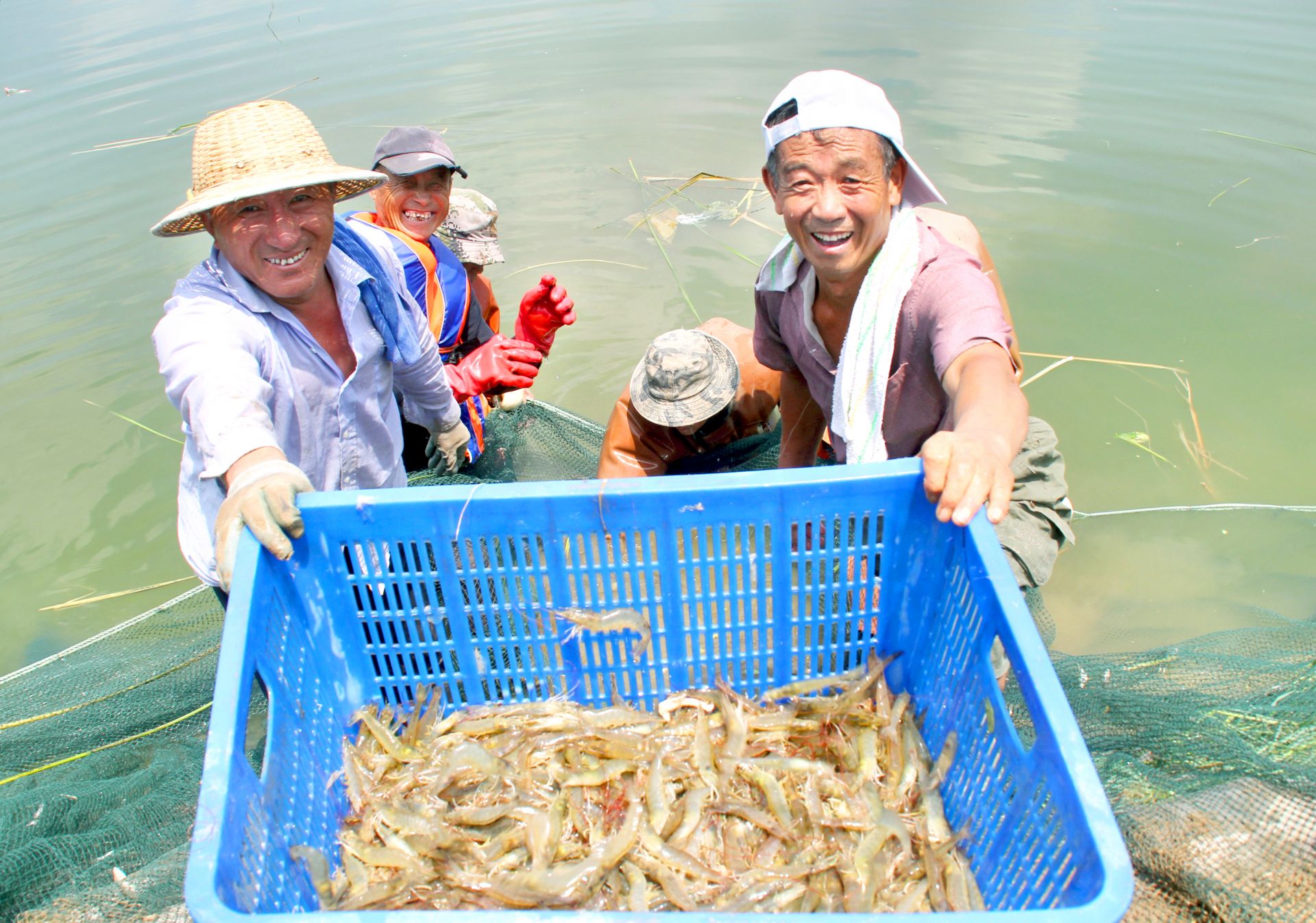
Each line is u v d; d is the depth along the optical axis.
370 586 2.29
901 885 2.02
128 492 4.64
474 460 4.34
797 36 9.39
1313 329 4.95
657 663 2.45
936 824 2.09
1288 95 7.24
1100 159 6.63
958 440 1.97
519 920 1.42
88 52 10.27
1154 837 2.35
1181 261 5.59
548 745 2.32
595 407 4.99
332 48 9.88
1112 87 7.68
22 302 5.87
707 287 5.86
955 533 2.12
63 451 4.85
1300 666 2.93
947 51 8.59
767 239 6.32
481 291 5.09
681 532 2.51
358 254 2.78
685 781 2.25
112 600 4.07
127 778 2.94
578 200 6.86
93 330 5.64
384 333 2.88
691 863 2.06
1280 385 4.64
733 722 2.32
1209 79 7.63
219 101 8.39
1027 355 4.96
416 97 8.44
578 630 2.38
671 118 7.89
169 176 7.25
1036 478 3.16
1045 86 7.74
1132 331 5.08
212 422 2.18
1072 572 3.76
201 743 3.17
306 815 2.06
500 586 2.30
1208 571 3.70
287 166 2.40
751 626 2.38
